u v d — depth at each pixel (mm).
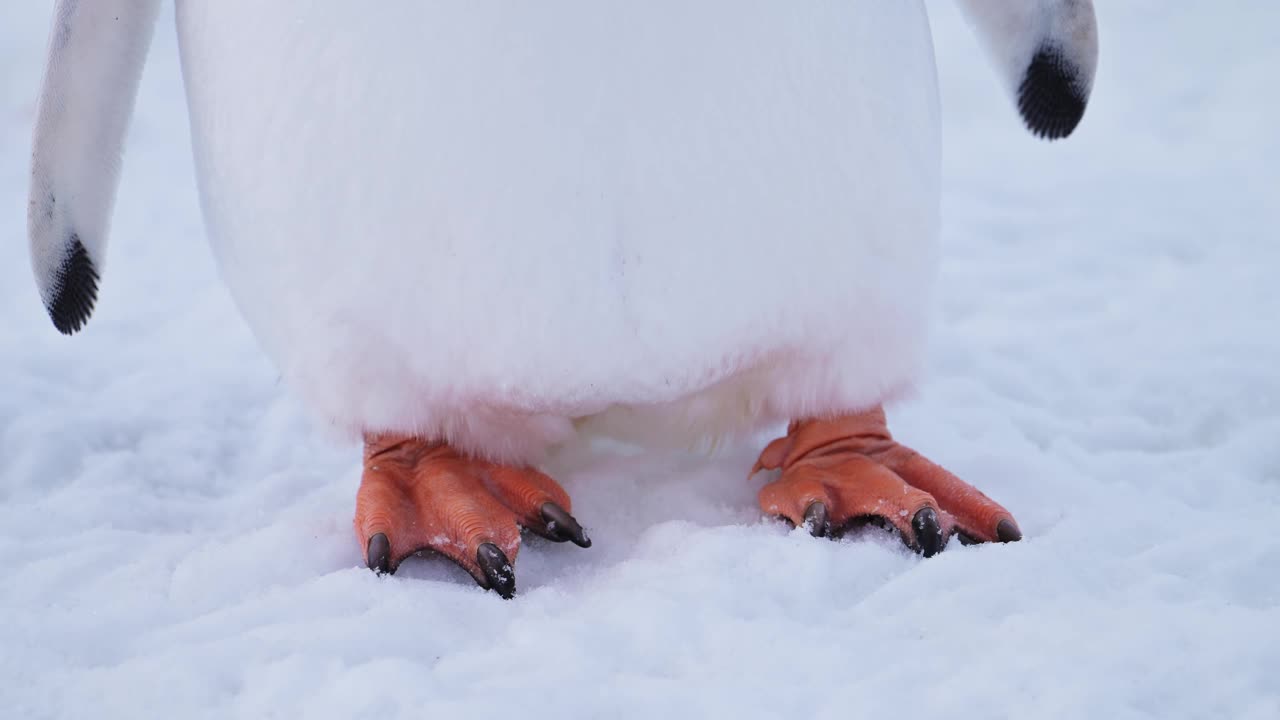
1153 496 1912
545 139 1781
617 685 1741
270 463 2004
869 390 1872
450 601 1807
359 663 1763
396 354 1829
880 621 1783
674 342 1815
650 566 1831
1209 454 1961
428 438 1874
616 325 1807
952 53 3500
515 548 1849
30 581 1846
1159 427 2016
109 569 1860
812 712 1728
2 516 1918
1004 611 1785
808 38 1796
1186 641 1752
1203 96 3137
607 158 1783
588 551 1874
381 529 1851
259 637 1775
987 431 1998
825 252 1817
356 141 1791
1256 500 1910
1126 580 1811
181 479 1983
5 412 2031
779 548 1831
